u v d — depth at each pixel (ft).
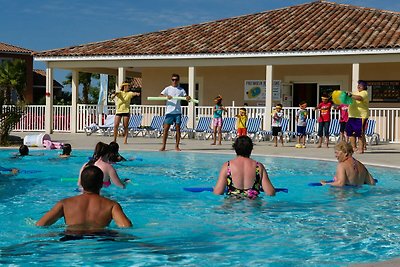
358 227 17.29
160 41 79.25
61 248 14.14
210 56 69.10
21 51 152.87
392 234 16.21
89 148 48.67
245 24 83.61
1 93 55.52
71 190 25.31
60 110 81.61
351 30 70.59
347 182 26.53
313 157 42.01
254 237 15.80
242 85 78.84
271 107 67.46
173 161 39.17
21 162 37.68
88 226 15.97
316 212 19.93
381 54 61.62
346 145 26.78
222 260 13.24
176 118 46.68
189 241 15.21
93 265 12.76
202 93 81.15
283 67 76.59
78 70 79.82
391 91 70.44
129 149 47.50
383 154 44.73
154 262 13.04
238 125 58.59
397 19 73.87
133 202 22.03
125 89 53.62
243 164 22.84
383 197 23.63
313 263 12.96
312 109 67.67
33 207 20.92
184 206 21.02
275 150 49.49
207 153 45.06
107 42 83.56
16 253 13.75
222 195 22.97
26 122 82.02
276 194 23.52
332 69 74.13
